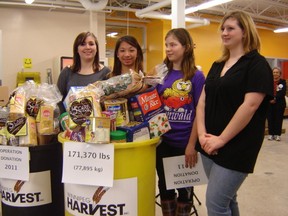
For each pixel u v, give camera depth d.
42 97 1.65
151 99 1.54
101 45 6.88
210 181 1.48
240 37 1.43
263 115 1.41
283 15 9.71
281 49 11.52
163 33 8.71
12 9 6.15
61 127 1.65
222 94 1.43
